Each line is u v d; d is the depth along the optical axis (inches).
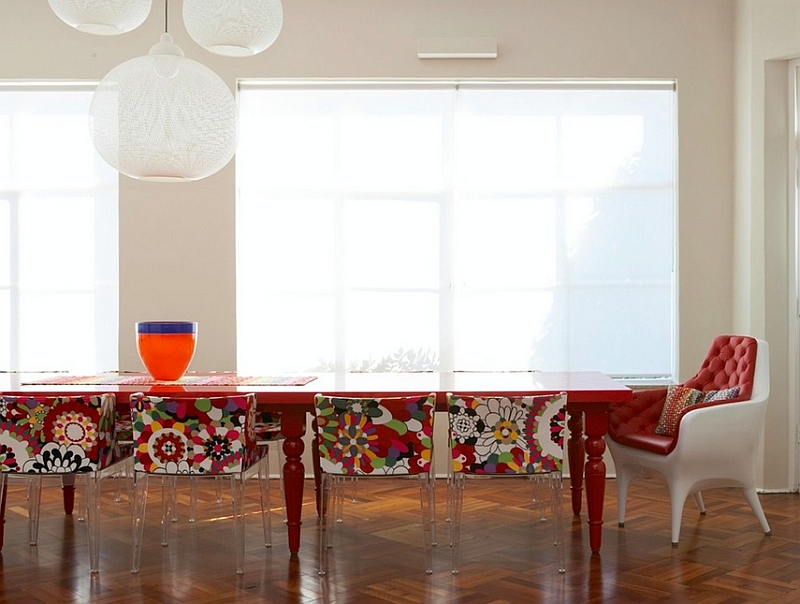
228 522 202.4
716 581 156.7
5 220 267.4
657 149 261.3
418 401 158.6
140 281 258.7
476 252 263.3
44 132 266.2
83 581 158.4
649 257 261.9
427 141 262.8
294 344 265.0
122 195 258.4
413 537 188.2
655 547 179.2
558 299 262.8
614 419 201.9
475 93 262.1
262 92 263.0
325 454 161.5
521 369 263.4
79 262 267.9
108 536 190.2
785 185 239.6
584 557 172.1
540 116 262.1
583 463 205.0
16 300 268.5
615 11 256.5
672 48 256.5
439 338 263.9
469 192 262.8
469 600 146.7
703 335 256.8
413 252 263.9
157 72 165.0
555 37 256.7
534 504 218.8
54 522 203.0
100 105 167.0
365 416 159.0
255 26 155.2
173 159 168.6
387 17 257.0
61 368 268.5
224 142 172.2
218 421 159.9
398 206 263.9
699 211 256.5
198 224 258.5
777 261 239.0
